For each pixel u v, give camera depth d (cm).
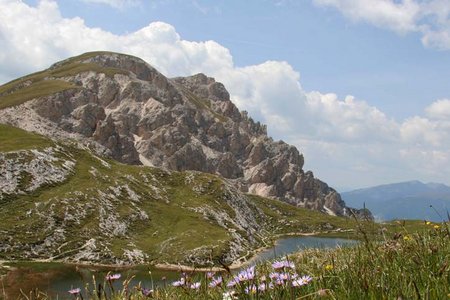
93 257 10444
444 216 663
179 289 534
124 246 11506
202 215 16412
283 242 15550
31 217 11594
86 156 17662
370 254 574
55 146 16512
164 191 18325
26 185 13088
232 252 12088
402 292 406
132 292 563
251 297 429
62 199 12975
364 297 404
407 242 634
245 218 19275
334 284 480
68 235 11375
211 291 515
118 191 15450
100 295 530
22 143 15462
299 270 593
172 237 13100
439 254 554
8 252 9725
